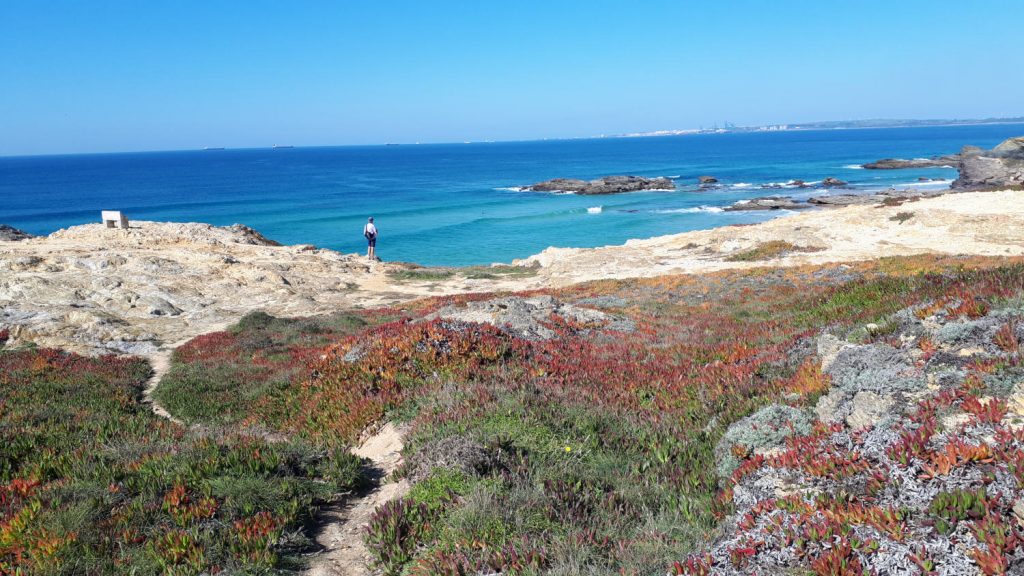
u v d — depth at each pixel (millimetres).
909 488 5691
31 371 18125
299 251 47281
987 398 6918
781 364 11984
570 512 6840
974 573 4527
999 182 97438
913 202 51844
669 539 6293
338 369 14555
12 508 7078
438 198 118312
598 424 10008
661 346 16344
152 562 6148
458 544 6328
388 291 36188
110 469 8219
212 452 8609
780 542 5469
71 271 33438
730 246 43438
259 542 6520
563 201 107812
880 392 8125
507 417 9711
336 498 8117
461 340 14609
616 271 39500
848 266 29500
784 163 193875
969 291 11102
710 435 9242
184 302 30750
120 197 135250
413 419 10742
